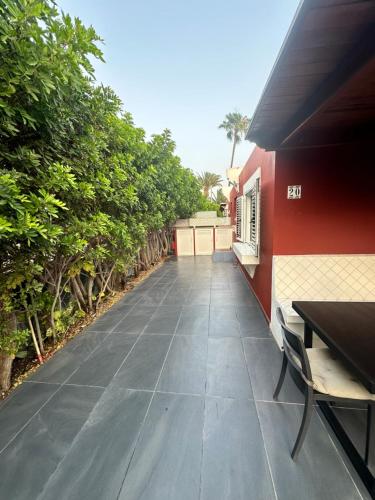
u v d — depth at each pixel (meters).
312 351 1.70
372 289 2.59
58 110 1.81
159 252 8.54
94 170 2.87
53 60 1.57
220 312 3.52
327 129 2.22
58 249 2.30
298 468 1.31
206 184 23.30
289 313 2.28
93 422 1.66
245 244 4.89
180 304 3.93
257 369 2.18
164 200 6.82
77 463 1.38
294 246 2.68
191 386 1.99
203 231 9.50
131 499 1.20
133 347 2.62
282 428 1.57
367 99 1.66
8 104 1.49
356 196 2.55
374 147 2.46
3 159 1.65
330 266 2.65
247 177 4.80
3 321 1.99
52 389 2.00
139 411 1.74
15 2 1.40
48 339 2.75
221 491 1.22
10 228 1.45
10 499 1.21
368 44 1.11
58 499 1.20
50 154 2.00
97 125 2.91
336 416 1.63
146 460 1.39
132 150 4.35
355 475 1.27
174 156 7.91
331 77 1.42
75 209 2.55
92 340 2.80
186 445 1.47
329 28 1.07
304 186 2.60
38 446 1.49
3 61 1.37
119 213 3.87
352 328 1.50
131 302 4.12
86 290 3.81
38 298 2.39
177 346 2.61
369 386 1.02
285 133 2.27
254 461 1.36
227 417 1.67
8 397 1.92
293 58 1.28
